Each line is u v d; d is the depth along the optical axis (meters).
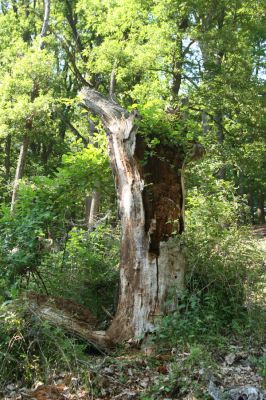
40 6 24.25
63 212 7.81
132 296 5.98
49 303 5.94
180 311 6.09
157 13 15.86
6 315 5.39
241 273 6.48
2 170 26.94
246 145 15.84
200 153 6.60
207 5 15.72
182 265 6.21
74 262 7.61
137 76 19.59
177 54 15.95
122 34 17.66
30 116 16.75
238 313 6.33
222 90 15.08
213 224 6.86
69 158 7.94
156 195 6.13
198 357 5.09
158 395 4.77
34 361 5.16
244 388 4.59
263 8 16.09
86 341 5.63
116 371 5.20
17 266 6.73
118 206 6.43
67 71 26.08
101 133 8.81
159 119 6.44
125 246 6.17
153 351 5.61
